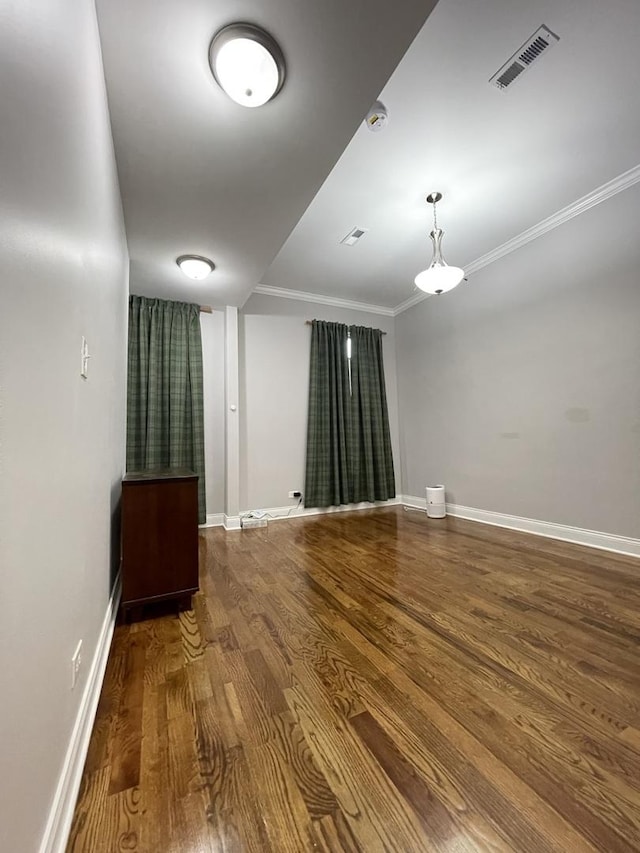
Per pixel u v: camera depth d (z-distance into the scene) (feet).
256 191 7.14
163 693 4.43
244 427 14.30
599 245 9.81
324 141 5.95
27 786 2.13
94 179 4.28
